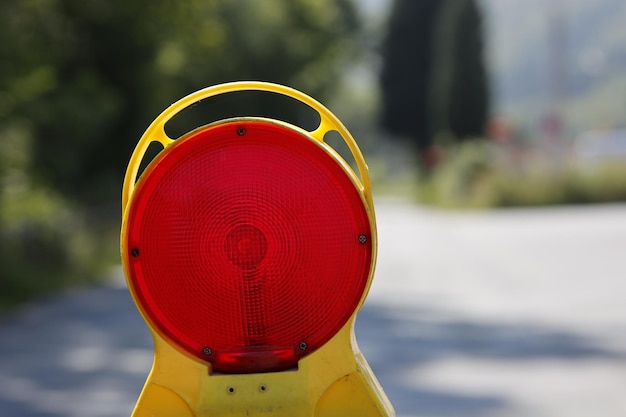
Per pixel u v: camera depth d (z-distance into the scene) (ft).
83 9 99.81
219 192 10.75
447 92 262.26
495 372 37.88
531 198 170.60
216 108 160.15
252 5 173.58
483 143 209.77
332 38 194.29
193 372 10.84
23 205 84.69
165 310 10.82
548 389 34.55
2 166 82.07
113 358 44.39
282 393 10.83
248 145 10.77
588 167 172.14
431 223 140.87
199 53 117.60
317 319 10.83
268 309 10.79
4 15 78.02
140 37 105.29
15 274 70.13
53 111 96.84
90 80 101.09
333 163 10.72
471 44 260.42
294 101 175.73
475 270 74.49
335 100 214.90
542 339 44.19
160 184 10.78
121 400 35.47
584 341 43.27
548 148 181.37
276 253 10.76
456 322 50.52
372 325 50.57
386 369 39.32
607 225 110.42
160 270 10.80
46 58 87.45
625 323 47.24
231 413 10.81
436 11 319.88
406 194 290.56
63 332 52.75
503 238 101.50
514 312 52.80
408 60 321.73
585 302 54.49
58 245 82.64
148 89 112.78
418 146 323.57
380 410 10.85
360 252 10.76
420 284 68.18
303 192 10.75
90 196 118.21
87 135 102.42
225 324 10.80
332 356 10.87
